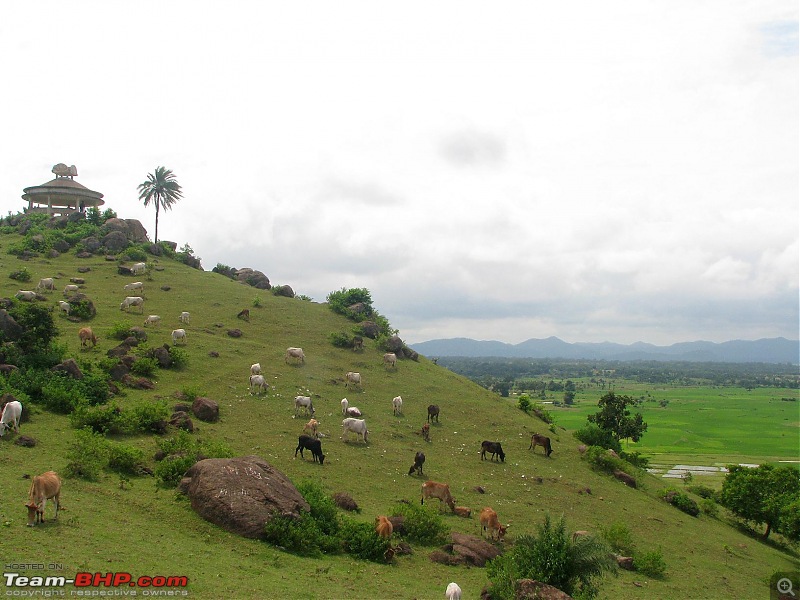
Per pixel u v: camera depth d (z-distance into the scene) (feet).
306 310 214.48
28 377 101.76
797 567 109.19
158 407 99.81
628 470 142.72
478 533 85.46
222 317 190.70
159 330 165.17
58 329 138.62
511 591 57.77
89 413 92.58
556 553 59.72
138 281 210.59
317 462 102.12
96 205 294.66
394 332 211.41
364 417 135.44
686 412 562.25
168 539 59.21
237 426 112.27
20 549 48.85
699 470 278.87
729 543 114.62
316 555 65.10
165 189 280.31
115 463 78.13
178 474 76.28
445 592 59.77
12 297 167.53
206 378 137.18
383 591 58.29
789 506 127.03
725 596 82.53
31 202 293.23
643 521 111.45
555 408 519.60
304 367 161.99
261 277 259.39
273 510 67.00
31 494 54.75
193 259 258.78
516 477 116.88
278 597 50.37
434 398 160.97
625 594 75.10
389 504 89.97
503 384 629.92
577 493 116.26
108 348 139.95
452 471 113.29
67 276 203.92
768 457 321.11
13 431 83.71
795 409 607.37
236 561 57.31
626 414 209.87
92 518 60.13
